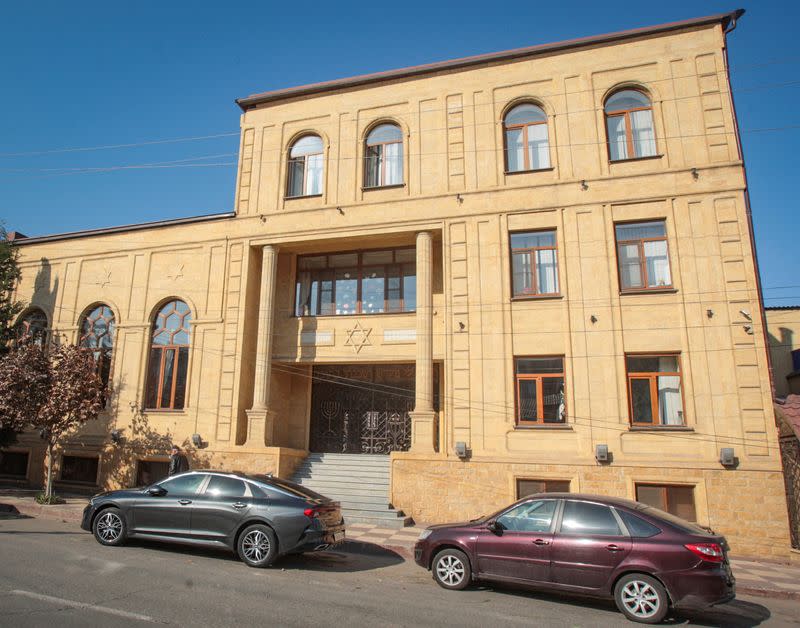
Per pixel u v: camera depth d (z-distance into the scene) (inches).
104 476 781.9
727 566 313.4
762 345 586.9
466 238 700.0
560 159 690.2
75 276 872.9
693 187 641.0
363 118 781.3
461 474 637.3
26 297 892.6
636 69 690.2
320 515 401.7
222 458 723.4
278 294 804.0
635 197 655.1
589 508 346.3
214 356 770.2
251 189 807.1
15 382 662.5
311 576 377.4
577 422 620.7
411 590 354.9
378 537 535.8
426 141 745.0
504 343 660.1
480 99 736.3
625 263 652.1
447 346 678.5
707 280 616.4
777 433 566.6
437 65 751.7
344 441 774.5
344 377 796.0
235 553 429.7
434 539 376.2
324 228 758.5
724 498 563.8
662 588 309.6
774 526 546.9
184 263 818.2
